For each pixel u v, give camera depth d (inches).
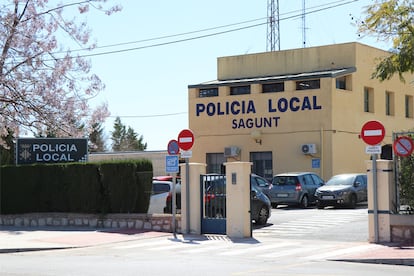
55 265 509.0
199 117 1508.4
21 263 527.8
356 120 1429.6
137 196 839.7
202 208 759.7
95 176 861.2
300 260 544.4
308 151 1352.1
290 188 1141.7
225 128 1471.5
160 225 794.2
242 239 706.2
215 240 700.7
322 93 1358.3
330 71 1405.0
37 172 911.0
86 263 523.8
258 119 1432.1
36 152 949.8
